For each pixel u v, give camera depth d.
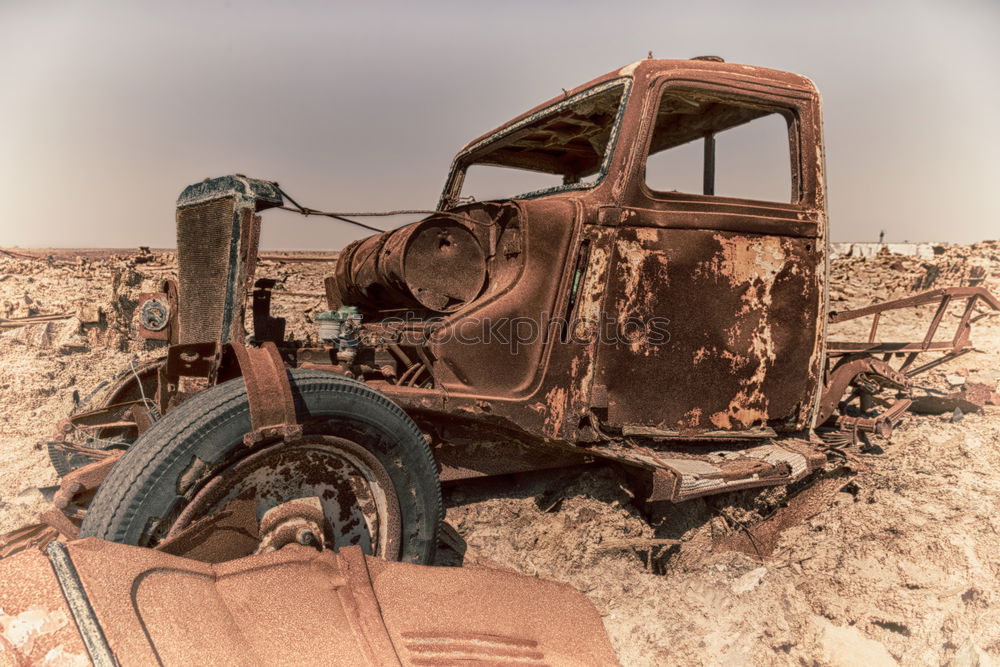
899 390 3.96
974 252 11.88
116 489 1.69
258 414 1.80
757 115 3.30
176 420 1.78
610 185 2.67
